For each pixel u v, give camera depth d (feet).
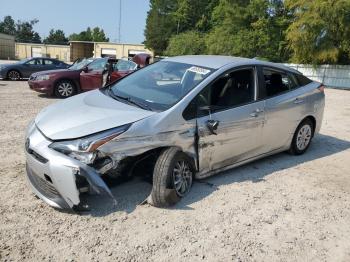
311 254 12.51
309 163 21.26
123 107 14.99
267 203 15.69
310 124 22.38
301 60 109.09
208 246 12.34
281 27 132.87
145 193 15.40
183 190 15.26
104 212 13.78
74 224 12.91
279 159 21.50
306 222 14.51
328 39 103.09
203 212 14.39
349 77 101.50
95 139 12.89
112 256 11.44
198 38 181.88
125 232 12.67
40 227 12.59
